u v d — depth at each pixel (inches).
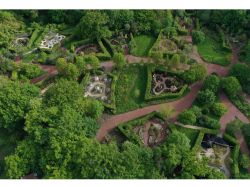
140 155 3934.5
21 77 4685.0
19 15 5231.3
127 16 5032.0
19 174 3924.7
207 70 4830.2
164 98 4547.2
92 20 4881.9
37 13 5206.7
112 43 5049.2
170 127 4301.2
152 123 4384.8
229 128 4254.4
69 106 4227.4
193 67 4626.0
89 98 4557.1
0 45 4958.2
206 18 5172.2
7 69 4741.6
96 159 3838.6
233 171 4013.3
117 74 4734.3
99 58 4869.6
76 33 5098.4
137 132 4313.5
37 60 4881.9
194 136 4284.0
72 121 4099.4
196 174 3880.4
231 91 4478.3
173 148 3939.5
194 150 4128.9
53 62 4849.9
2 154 4220.0
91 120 4220.0
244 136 4271.7
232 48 5022.1
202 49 5007.4
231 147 4222.4
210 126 4306.1
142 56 4931.1
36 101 4249.5
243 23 5024.6
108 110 4456.2
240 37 5044.3
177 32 5128.0
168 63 4699.8
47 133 4055.1
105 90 4630.9
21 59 4926.2
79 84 4626.0
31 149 4030.5
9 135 4345.5
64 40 5049.2
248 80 4581.7
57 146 3917.3
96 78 4709.6
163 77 4729.3
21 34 5123.0
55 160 3927.2
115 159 3868.1
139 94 4586.6
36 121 4141.2
